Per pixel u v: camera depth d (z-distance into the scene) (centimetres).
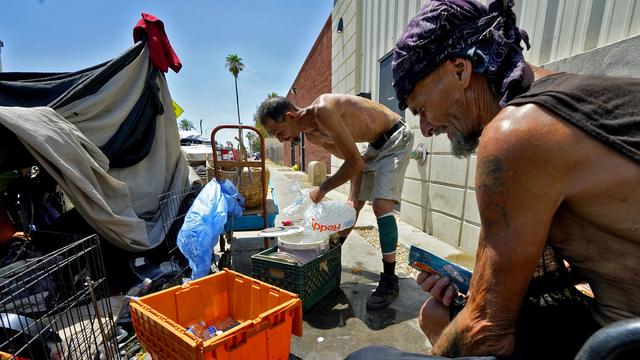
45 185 227
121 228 211
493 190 57
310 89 1031
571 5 191
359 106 211
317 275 195
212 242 199
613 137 49
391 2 409
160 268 222
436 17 71
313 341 166
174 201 272
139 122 256
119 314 170
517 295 60
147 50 259
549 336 68
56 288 159
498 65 66
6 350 121
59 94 233
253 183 259
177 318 145
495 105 72
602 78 57
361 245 318
